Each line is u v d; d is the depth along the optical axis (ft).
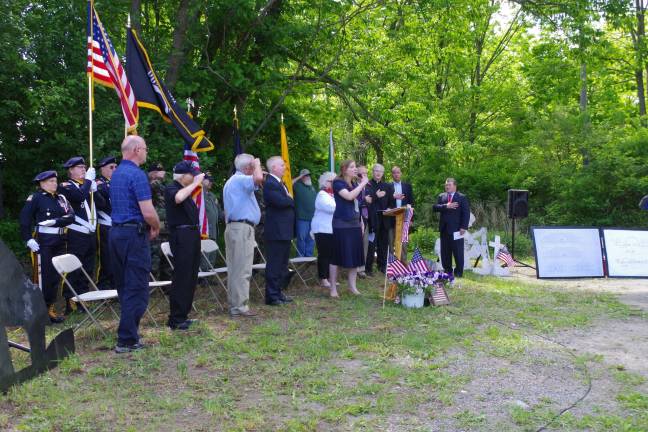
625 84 80.07
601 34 49.06
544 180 61.82
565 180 58.29
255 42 43.78
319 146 50.44
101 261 26.91
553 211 59.06
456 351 19.65
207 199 32.60
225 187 24.75
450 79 73.92
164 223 28.94
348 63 46.37
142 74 26.73
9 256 16.21
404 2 47.83
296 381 16.53
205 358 18.30
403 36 48.98
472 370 17.66
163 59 36.55
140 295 19.22
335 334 21.52
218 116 40.96
